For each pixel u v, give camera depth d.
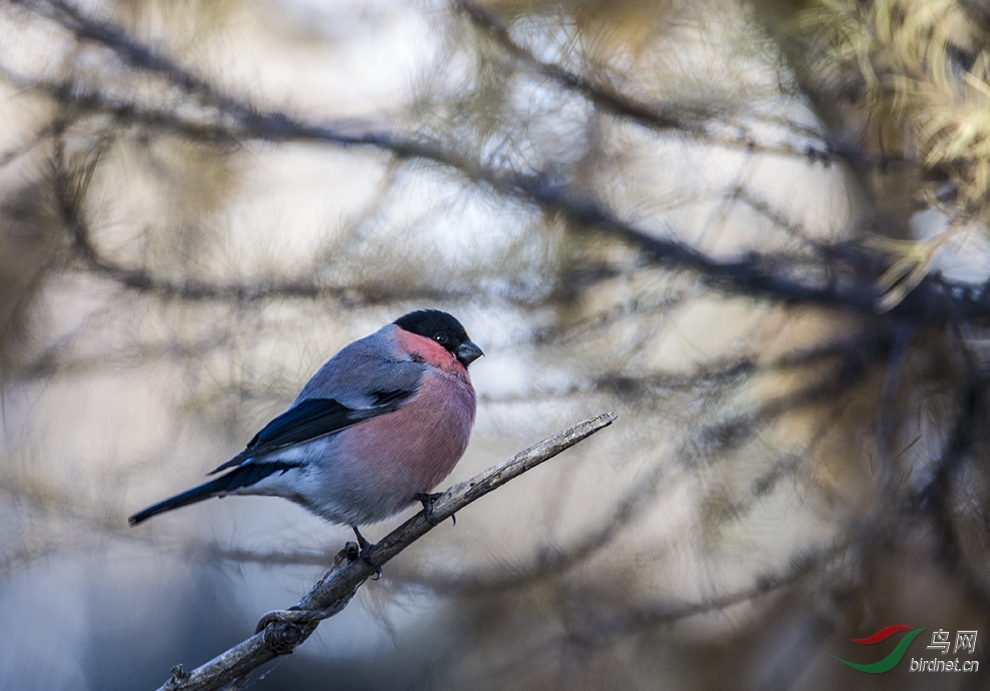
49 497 8.53
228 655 5.70
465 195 8.47
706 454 8.37
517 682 9.21
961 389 7.89
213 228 8.69
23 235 8.05
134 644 16.53
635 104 8.38
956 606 8.85
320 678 13.33
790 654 8.48
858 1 7.46
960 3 7.23
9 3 7.96
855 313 8.98
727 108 8.23
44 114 8.16
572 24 8.44
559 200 8.47
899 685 9.11
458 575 8.56
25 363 8.23
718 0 8.34
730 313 9.91
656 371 8.58
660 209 8.64
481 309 8.72
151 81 8.29
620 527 8.38
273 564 8.45
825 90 8.22
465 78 8.46
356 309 8.58
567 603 8.47
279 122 8.59
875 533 7.48
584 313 8.92
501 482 5.87
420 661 9.84
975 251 7.61
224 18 8.88
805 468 8.52
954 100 6.99
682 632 9.33
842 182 9.38
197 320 8.41
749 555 8.74
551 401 8.71
